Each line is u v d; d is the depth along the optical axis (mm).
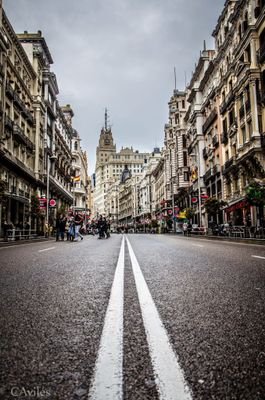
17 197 33906
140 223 111250
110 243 20141
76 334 2834
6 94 33219
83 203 98188
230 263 7914
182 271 6566
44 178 46938
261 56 27875
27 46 45438
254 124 28969
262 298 4168
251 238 20641
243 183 32438
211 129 45344
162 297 4270
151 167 101875
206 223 45750
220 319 3271
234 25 34469
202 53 47781
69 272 6617
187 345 2557
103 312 3570
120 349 2473
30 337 2762
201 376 2027
